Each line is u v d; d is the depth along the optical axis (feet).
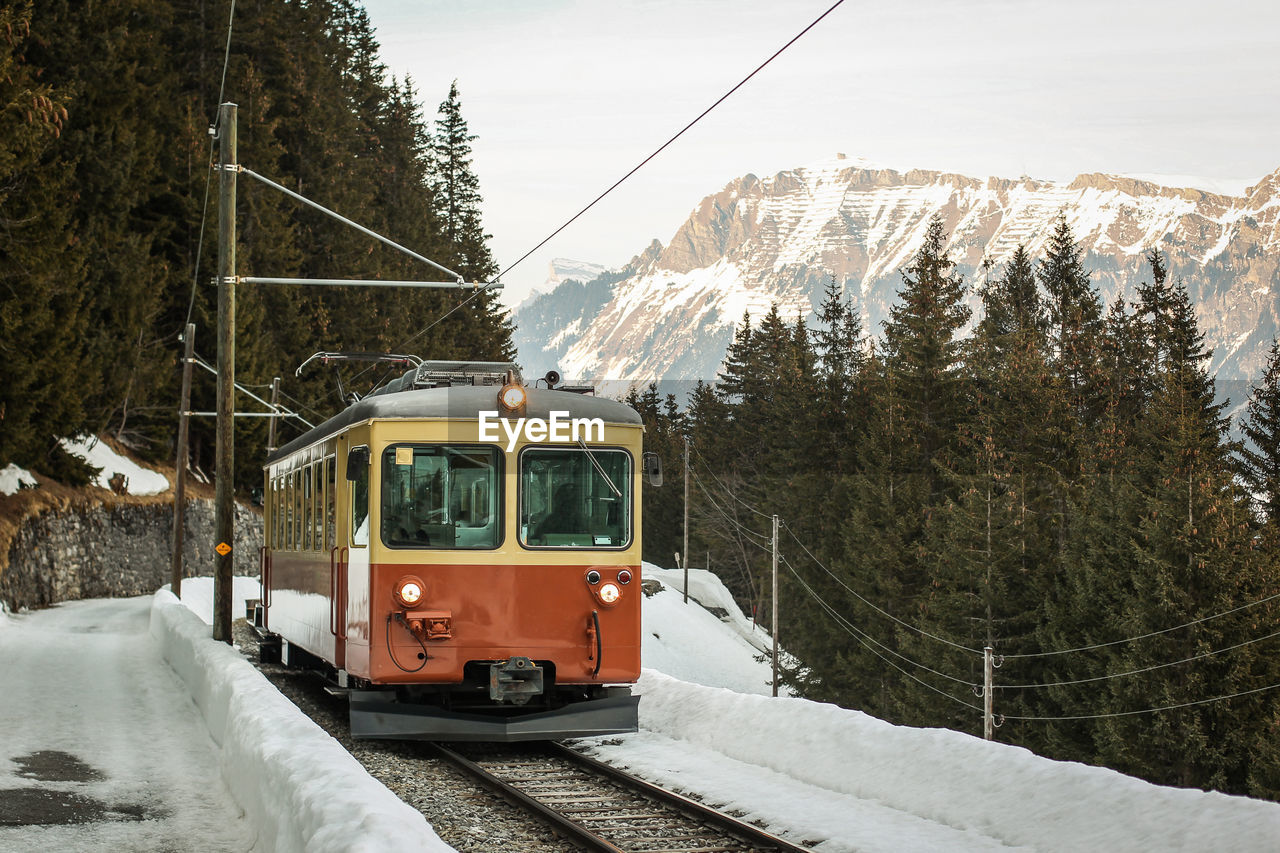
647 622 210.38
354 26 303.68
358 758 41.34
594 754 43.70
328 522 48.42
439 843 21.97
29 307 120.06
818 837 31.07
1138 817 28.19
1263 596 135.03
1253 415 226.17
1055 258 297.33
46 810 32.86
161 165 191.42
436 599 41.93
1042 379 200.85
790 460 255.29
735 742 42.63
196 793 36.17
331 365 226.58
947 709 160.25
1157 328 263.70
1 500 128.26
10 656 74.43
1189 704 130.82
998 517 169.89
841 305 332.39
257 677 43.73
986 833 30.60
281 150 210.18
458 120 312.09
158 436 187.83
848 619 204.13
